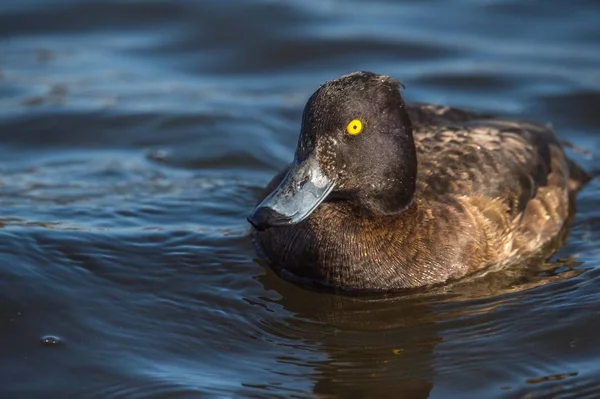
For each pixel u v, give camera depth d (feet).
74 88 55.47
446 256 36.94
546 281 37.06
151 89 55.62
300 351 32.68
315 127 34.78
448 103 53.83
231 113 52.70
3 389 29.99
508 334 33.45
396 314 35.06
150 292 35.68
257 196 44.27
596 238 40.47
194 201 43.60
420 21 63.46
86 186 44.98
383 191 36.32
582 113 52.85
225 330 33.73
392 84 35.99
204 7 64.23
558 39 60.90
